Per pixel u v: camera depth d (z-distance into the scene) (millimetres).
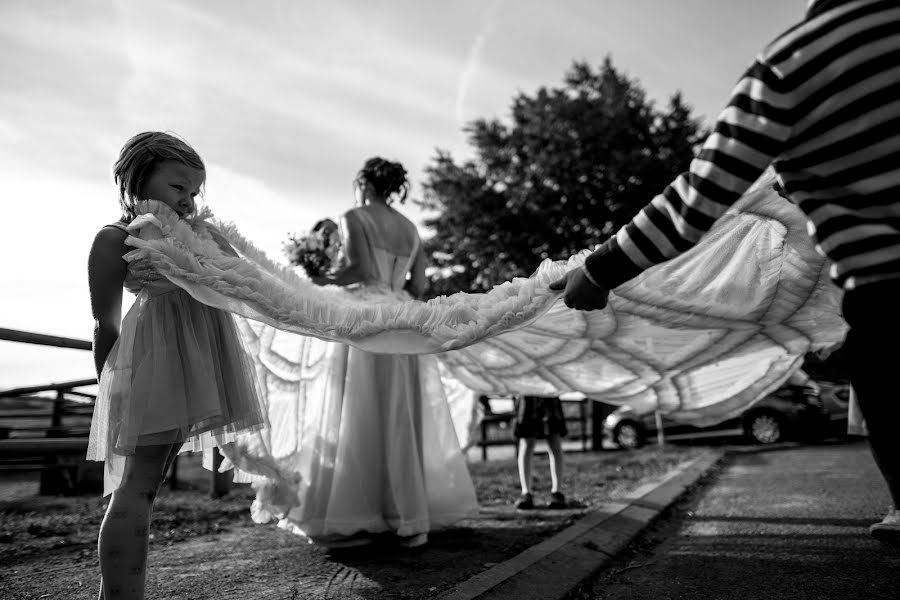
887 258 1124
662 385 3379
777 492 5410
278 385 3309
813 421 11008
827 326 2920
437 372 3645
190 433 1934
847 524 3848
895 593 2498
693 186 1374
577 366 3332
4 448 2922
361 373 3279
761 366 3217
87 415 6461
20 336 3105
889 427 1119
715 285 2666
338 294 3469
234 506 5090
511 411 10523
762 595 2549
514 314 2355
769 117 1246
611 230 23219
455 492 3510
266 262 2889
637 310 2785
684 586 2713
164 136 2160
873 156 1146
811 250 2459
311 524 3154
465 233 23875
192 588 2658
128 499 1861
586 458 9844
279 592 2572
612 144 23016
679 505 4926
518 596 2424
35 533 4055
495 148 25219
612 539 3436
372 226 3555
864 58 1144
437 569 2865
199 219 2365
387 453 3229
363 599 2449
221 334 2182
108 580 1793
